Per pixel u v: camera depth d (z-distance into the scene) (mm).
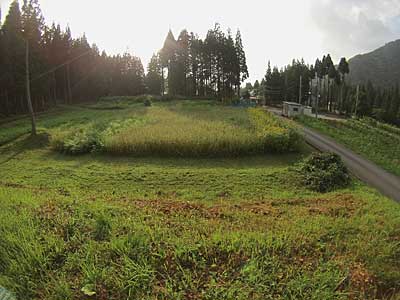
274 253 5227
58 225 5758
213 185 13641
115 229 5711
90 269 4363
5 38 35281
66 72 57031
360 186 14000
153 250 4973
